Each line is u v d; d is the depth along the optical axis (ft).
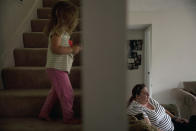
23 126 4.61
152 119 7.71
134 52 16.61
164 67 13.67
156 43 13.57
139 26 14.52
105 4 2.56
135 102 7.66
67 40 4.74
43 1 10.08
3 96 5.29
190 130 8.13
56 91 4.76
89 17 2.59
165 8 12.92
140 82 16.81
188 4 12.27
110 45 2.60
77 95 5.28
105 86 2.64
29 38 7.48
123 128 2.68
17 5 7.06
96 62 2.62
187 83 12.62
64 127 4.55
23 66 6.84
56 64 4.64
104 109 2.67
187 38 13.46
